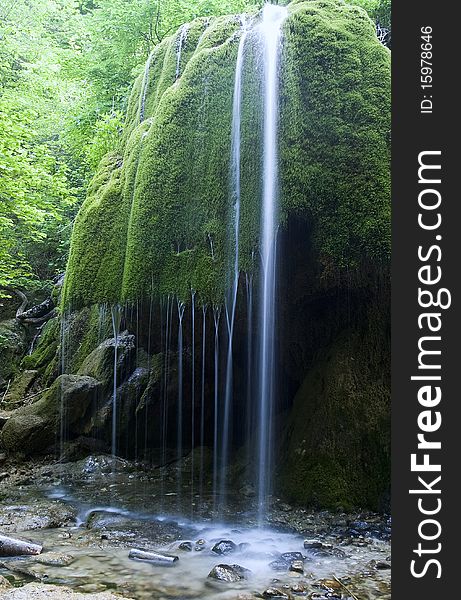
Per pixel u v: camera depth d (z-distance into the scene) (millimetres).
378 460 4512
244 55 4551
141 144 5383
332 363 4941
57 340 9812
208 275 4449
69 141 11945
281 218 4145
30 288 12109
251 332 4625
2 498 5426
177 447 6809
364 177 4020
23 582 3133
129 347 7215
